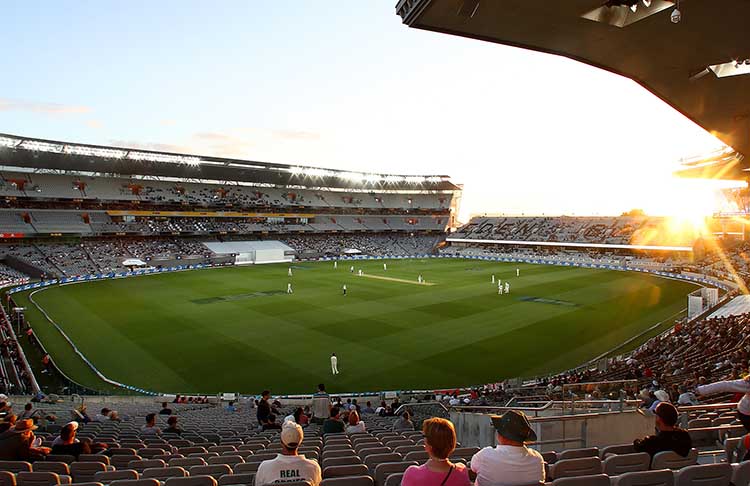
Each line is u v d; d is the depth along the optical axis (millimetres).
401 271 71812
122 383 25594
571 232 97000
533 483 4430
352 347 31438
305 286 56188
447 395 22547
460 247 108375
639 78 15977
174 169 84562
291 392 24312
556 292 52812
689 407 10461
